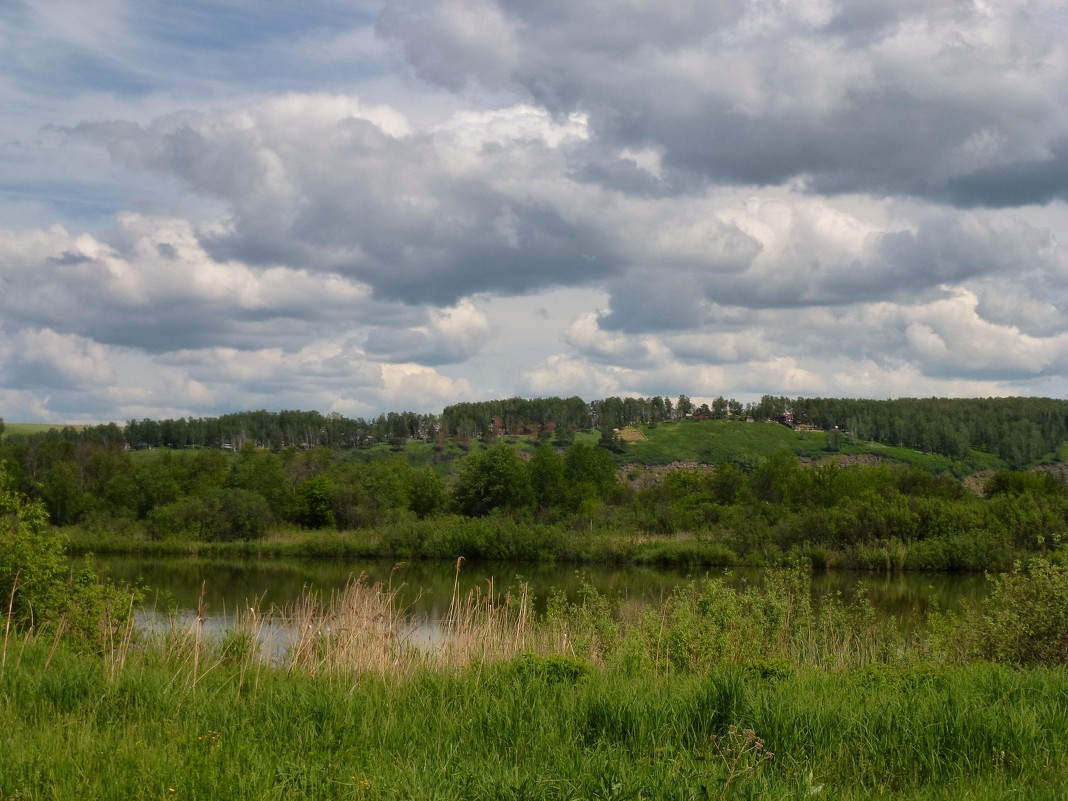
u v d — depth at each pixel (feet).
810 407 571.28
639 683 31.30
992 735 24.25
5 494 47.34
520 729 25.25
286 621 50.72
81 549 186.91
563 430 520.83
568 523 207.31
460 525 190.19
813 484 232.94
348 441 528.63
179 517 197.98
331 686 29.58
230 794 19.27
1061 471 421.18
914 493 222.69
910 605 102.63
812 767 22.90
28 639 37.04
